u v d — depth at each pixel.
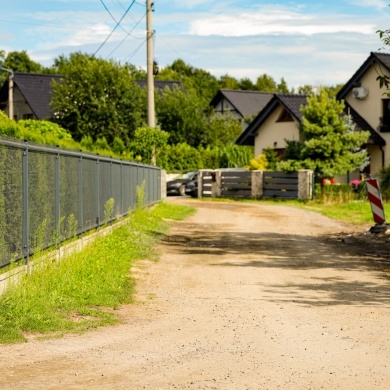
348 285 15.66
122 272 16.56
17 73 80.12
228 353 9.76
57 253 15.73
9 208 12.67
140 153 41.00
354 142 49.62
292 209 40.38
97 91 61.97
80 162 18.80
